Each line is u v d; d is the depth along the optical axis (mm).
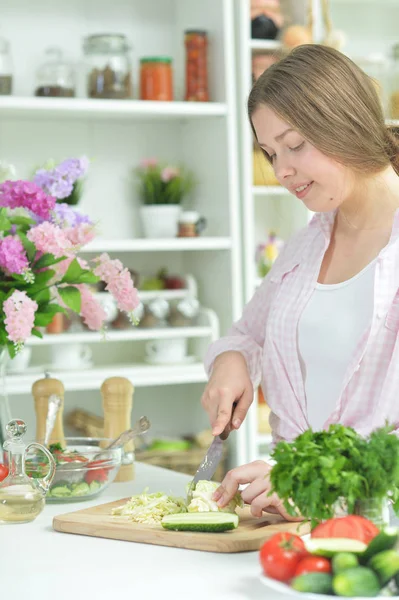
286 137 1644
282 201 3779
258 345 1964
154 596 1204
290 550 1119
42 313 1959
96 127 3771
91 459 1827
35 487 1667
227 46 3502
